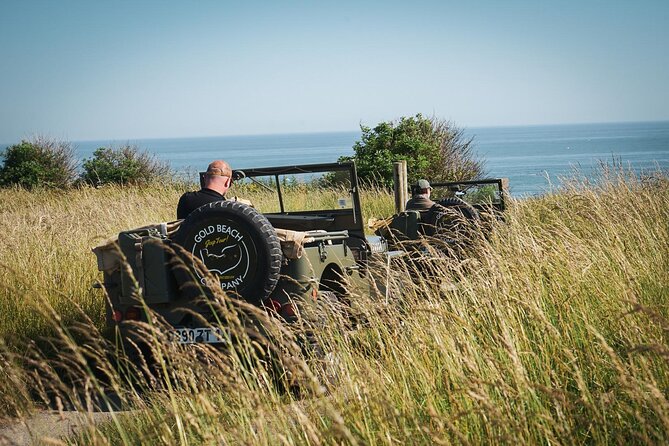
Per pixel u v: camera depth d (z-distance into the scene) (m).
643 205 8.52
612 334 4.95
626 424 3.79
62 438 4.38
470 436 3.74
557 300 5.34
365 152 22.45
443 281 5.81
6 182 29.58
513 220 7.52
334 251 6.64
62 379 6.38
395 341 4.74
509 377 4.19
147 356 6.09
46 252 9.59
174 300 5.98
